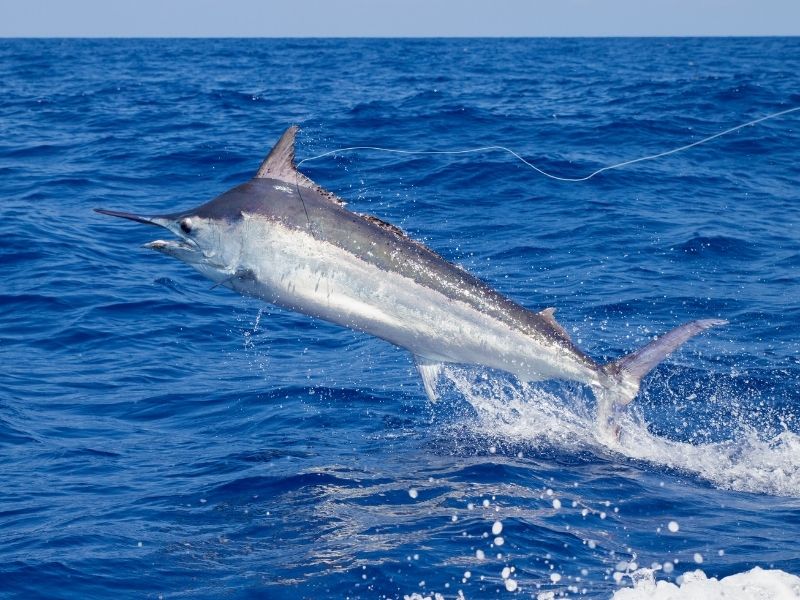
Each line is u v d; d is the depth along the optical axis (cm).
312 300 706
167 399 980
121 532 657
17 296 1320
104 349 1144
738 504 719
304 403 966
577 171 2136
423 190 1956
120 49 10412
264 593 568
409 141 2538
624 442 857
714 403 962
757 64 6191
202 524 671
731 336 1176
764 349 1126
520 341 744
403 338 730
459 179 2039
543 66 6266
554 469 785
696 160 2331
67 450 834
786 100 3344
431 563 600
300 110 3209
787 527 671
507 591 564
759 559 611
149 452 834
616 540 641
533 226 1714
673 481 767
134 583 583
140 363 1095
